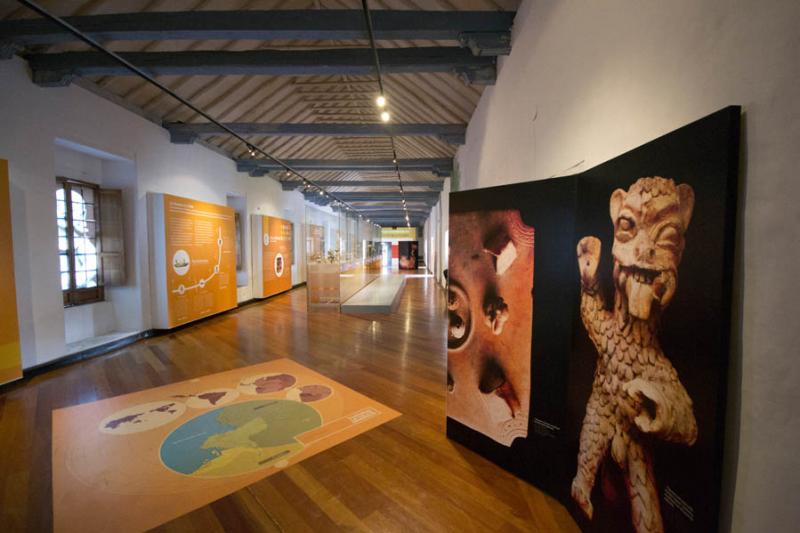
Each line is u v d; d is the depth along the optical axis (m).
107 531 1.81
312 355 4.87
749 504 1.02
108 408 3.24
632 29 1.62
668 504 1.26
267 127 6.70
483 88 5.59
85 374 4.14
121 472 2.29
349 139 10.02
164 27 3.47
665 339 1.29
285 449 2.56
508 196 2.29
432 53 4.43
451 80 5.75
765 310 0.97
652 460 1.34
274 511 1.96
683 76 1.29
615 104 1.77
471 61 4.44
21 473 2.29
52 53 4.16
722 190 1.05
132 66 3.73
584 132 2.12
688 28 1.26
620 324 1.55
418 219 29.91
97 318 5.51
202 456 2.47
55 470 2.32
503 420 2.35
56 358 4.37
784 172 0.91
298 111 7.77
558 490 2.04
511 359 2.30
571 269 1.97
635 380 1.45
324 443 2.65
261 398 3.45
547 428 2.10
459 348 2.63
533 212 2.16
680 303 1.22
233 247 8.25
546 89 2.76
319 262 8.63
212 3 4.45
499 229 2.35
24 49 4.04
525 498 2.07
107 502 2.02
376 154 11.44
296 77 6.78
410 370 4.25
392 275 17.94
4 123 3.87
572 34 2.28
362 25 3.53
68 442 2.66
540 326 2.13
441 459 2.46
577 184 1.93
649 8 1.49
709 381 1.10
